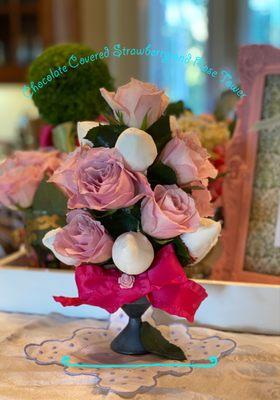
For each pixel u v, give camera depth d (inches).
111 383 19.2
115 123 20.6
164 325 24.6
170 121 20.7
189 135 20.9
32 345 22.4
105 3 85.7
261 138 28.2
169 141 20.1
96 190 18.8
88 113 29.1
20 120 83.6
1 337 23.5
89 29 85.4
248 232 28.0
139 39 88.7
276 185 27.5
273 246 27.3
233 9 92.0
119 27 86.7
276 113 28.0
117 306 19.7
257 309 24.1
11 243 34.8
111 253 19.7
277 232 27.1
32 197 27.0
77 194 19.5
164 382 19.4
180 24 92.9
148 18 90.2
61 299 20.5
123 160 18.9
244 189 28.1
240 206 28.2
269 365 20.5
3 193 26.7
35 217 27.4
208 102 93.0
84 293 20.0
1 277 26.8
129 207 19.2
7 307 27.0
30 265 28.8
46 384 19.6
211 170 20.6
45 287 26.4
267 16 90.7
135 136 18.6
